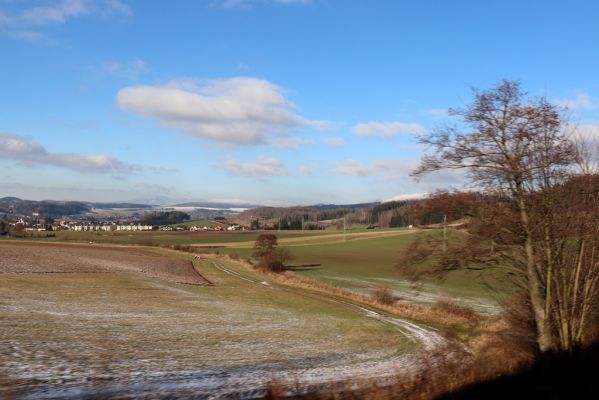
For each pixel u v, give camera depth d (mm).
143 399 10445
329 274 68250
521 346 16031
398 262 16328
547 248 15164
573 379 13172
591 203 15125
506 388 11719
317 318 33812
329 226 195625
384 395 10641
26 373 12469
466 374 12188
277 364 17234
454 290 49406
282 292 49219
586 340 15586
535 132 14516
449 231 15672
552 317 15906
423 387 11266
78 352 16125
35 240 130125
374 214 177875
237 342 22328
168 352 18109
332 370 16188
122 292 39469
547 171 14992
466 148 14859
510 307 18922
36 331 19188
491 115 14750
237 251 111188
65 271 50812
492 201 15164
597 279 15570
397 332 28875
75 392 10898
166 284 49750
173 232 177000
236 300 41781
